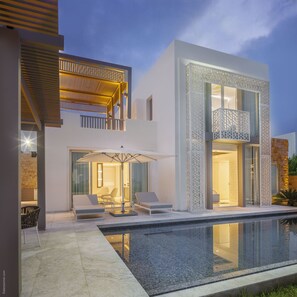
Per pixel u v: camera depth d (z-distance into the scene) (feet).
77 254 16.28
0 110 10.06
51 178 35.06
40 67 14.30
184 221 29.60
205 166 37.73
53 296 11.00
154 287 12.97
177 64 37.37
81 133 37.52
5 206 9.86
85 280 12.52
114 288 11.71
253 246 20.48
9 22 10.52
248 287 12.24
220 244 21.22
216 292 11.54
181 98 37.17
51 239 19.85
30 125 23.34
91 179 38.60
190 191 34.78
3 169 9.93
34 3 9.86
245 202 40.01
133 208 37.76
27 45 12.22
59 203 35.27
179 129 36.73
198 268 15.62
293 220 32.40
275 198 44.24
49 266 14.26
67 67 40.50
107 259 15.38
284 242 21.70
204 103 37.88
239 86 40.55
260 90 42.52
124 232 25.82
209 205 36.88
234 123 37.76
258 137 42.19
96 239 19.84
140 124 41.55
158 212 33.78
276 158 46.65
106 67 42.83
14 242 9.87
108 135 39.27
